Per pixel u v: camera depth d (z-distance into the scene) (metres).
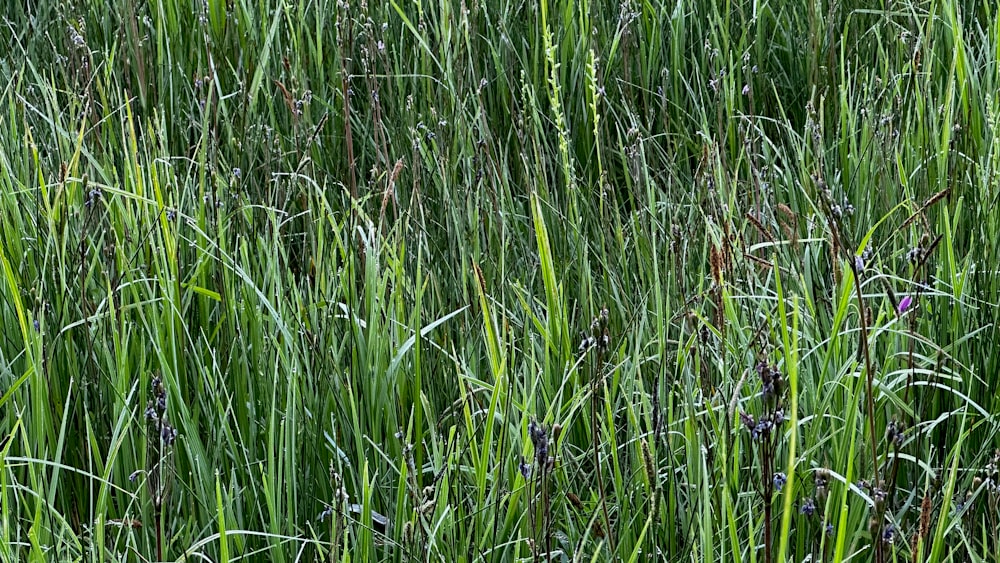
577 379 2.29
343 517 2.00
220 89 3.93
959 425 2.34
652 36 4.27
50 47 4.26
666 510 2.09
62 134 3.16
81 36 3.80
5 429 2.35
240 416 2.41
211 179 3.21
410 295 2.72
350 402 2.32
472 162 3.56
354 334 2.41
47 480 2.26
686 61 4.34
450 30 3.92
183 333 2.47
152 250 2.69
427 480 2.42
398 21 4.36
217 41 4.23
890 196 2.99
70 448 2.36
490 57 4.27
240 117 3.80
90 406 2.41
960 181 2.92
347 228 3.12
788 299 2.50
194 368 2.47
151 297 2.52
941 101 3.50
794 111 4.16
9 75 4.05
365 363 2.40
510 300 2.85
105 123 3.46
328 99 4.16
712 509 2.02
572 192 2.96
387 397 2.37
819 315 2.52
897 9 4.23
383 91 4.09
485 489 2.21
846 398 2.18
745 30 4.16
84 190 2.95
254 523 2.19
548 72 4.14
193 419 2.31
